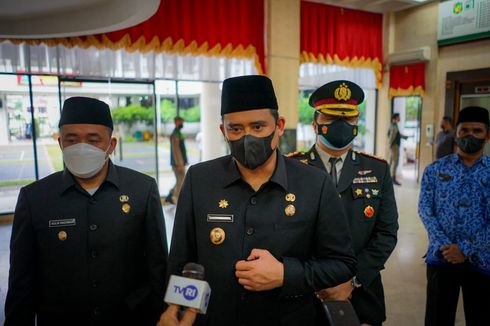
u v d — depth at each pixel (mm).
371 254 1557
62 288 1318
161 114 6043
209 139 7094
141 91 5824
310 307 1112
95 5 4047
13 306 1267
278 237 1042
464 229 1891
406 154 10930
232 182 1090
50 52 4938
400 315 2693
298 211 1062
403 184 8133
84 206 1369
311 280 982
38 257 1341
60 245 1323
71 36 4711
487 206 1869
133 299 1411
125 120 5953
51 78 5242
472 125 1877
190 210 1123
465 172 1941
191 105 7996
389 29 7863
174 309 936
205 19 5672
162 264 1453
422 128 7750
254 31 6090
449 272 1926
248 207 1065
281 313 1039
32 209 1334
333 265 1036
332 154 1692
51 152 5664
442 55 7262
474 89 6801
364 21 7582
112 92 5660
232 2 5848
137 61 5445
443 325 1947
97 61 5195
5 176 5684
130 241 1418
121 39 5086
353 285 1500
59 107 5348
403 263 3738
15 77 5160
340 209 1113
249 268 950
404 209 5996
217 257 1040
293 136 6520
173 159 6133
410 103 8203
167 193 6859
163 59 5625
